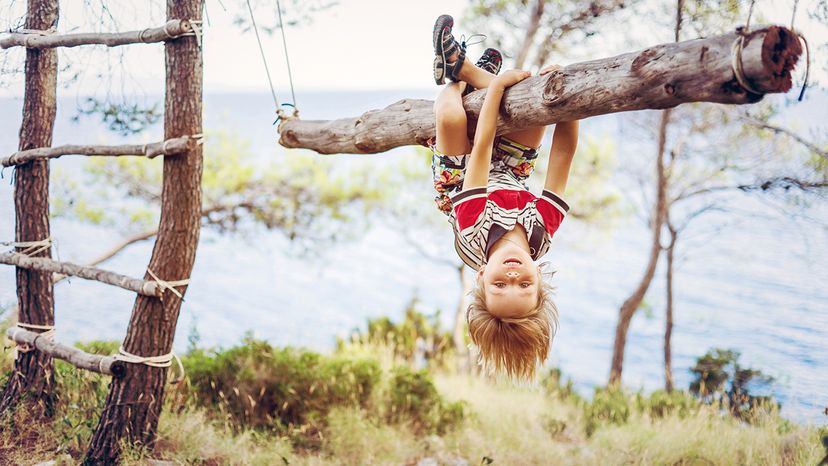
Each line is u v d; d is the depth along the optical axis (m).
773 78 1.77
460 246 2.44
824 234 6.27
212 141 10.08
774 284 21.45
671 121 8.83
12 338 4.84
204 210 10.14
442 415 6.38
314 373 6.13
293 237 10.31
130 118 4.82
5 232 6.98
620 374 10.20
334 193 10.20
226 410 5.63
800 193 5.80
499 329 2.28
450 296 29.94
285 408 5.77
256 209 10.13
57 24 4.81
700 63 1.87
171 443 4.73
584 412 7.27
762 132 6.26
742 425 5.89
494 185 2.53
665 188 9.58
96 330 15.29
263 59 3.84
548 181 2.59
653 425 6.62
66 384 5.08
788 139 5.88
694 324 18.97
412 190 10.69
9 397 4.84
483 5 8.28
